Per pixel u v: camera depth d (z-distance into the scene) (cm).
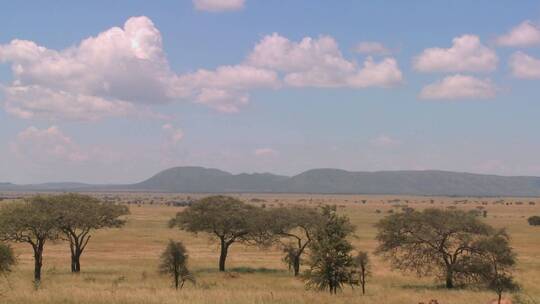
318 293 3712
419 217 4981
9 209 4841
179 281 4409
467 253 5022
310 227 5781
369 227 12756
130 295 2992
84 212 5347
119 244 9012
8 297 2834
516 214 19175
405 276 5616
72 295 2944
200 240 9888
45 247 8438
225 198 6362
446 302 3491
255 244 6500
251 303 2894
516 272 5784
